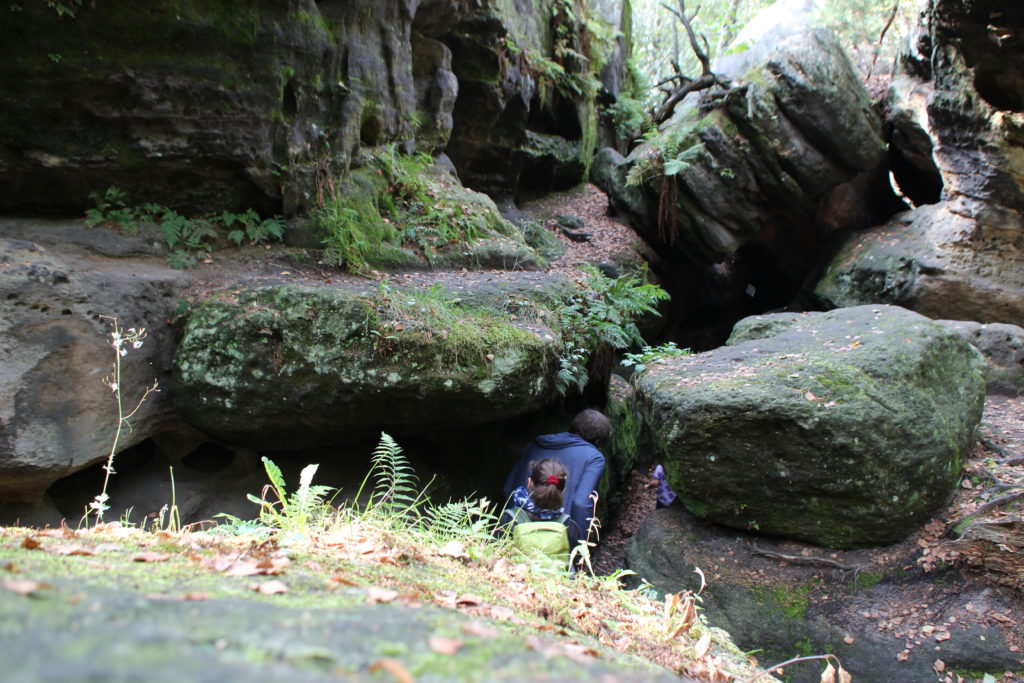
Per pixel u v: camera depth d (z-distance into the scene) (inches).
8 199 212.1
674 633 102.2
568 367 233.1
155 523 105.3
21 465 160.1
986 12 325.1
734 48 448.8
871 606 179.6
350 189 267.9
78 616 37.9
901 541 189.3
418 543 113.3
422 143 352.5
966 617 170.6
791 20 458.6
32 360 163.3
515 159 473.1
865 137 395.2
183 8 214.2
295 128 247.3
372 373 184.1
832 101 384.5
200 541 84.0
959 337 223.0
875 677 168.1
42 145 207.0
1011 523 175.9
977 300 376.2
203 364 184.2
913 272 388.2
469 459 237.9
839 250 435.2
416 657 40.8
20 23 195.9
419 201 296.7
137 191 225.9
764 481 191.9
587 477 188.2
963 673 162.7
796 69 386.9
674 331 510.9
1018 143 356.8
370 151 292.0
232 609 45.7
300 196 249.8
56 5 194.2
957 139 384.5
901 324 218.4
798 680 174.2
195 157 227.9
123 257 209.5
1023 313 371.2
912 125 416.2
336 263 238.8
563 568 130.5
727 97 408.8
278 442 195.5
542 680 39.6
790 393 186.9
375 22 289.1
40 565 54.6
